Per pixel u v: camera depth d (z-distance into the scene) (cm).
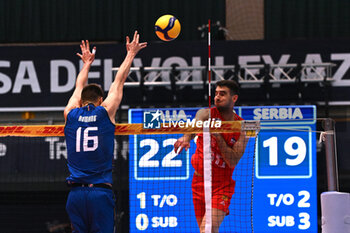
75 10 2739
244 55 2466
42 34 2753
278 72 2469
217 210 1232
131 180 2311
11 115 2559
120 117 2406
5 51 2527
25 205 2498
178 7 2711
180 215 2273
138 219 2306
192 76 2484
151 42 2577
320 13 2670
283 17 2700
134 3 2705
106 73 2495
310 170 2303
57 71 2512
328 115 2325
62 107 2505
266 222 2295
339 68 2423
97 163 1016
